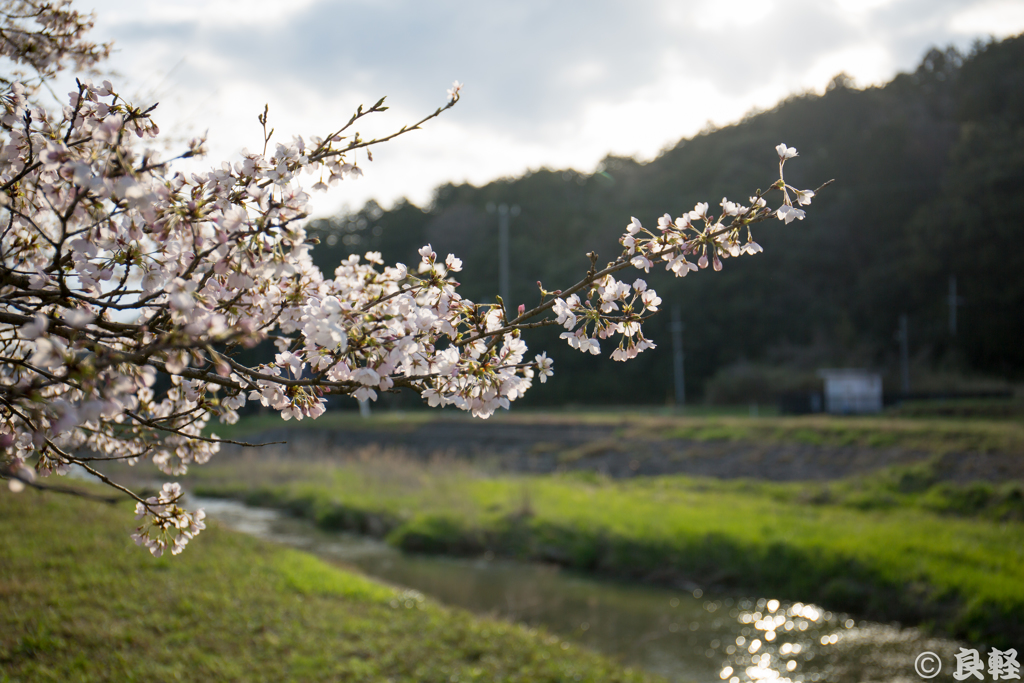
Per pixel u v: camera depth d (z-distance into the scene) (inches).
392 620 250.7
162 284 79.7
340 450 920.3
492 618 280.8
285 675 189.3
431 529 482.3
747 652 297.7
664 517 479.5
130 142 78.6
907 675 272.8
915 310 1798.7
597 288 88.4
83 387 53.0
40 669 164.9
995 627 303.6
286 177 79.7
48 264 88.8
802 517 479.2
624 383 1856.5
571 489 607.2
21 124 78.9
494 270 2142.0
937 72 2268.7
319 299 82.4
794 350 1749.5
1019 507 478.0
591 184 2529.5
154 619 210.5
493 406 85.4
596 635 317.7
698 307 1873.8
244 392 93.6
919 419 933.2
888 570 357.7
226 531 350.9
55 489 61.6
